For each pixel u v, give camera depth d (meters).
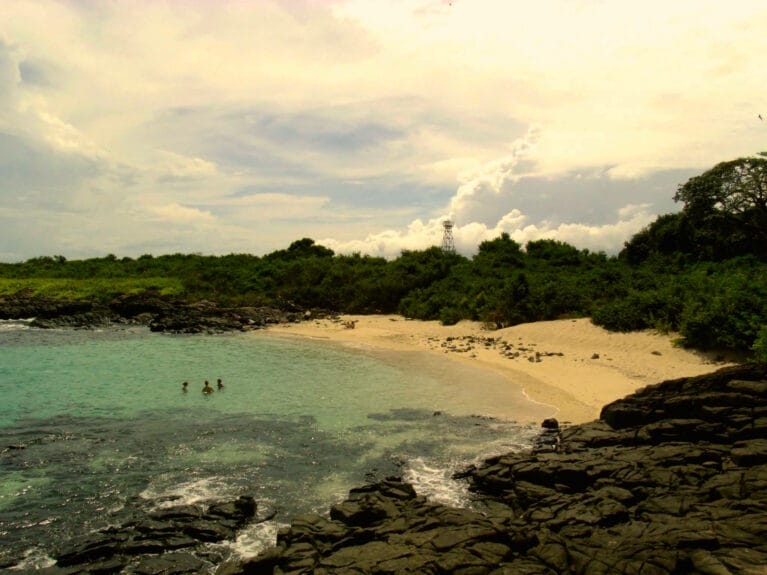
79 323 53.88
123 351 38.69
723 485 12.41
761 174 46.06
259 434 19.84
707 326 26.47
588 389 24.06
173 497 14.89
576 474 14.04
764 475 12.55
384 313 58.47
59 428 20.88
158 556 11.94
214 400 24.66
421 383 26.91
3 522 13.64
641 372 25.80
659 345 29.11
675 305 31.05
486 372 28.45
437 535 11.23
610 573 9.67
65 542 12.62
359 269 67.44
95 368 32.41
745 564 9.31
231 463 17.19
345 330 47.50
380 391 25.58
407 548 10.75
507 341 36.41
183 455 17.91
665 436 15.88
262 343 41.97
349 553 10.73
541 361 29.80
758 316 24.84
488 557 10.34
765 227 46.31
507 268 60.22
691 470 13.48
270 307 60.84
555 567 10.12
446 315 46.69
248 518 13.61
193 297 62.88
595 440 16.53
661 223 54.28
